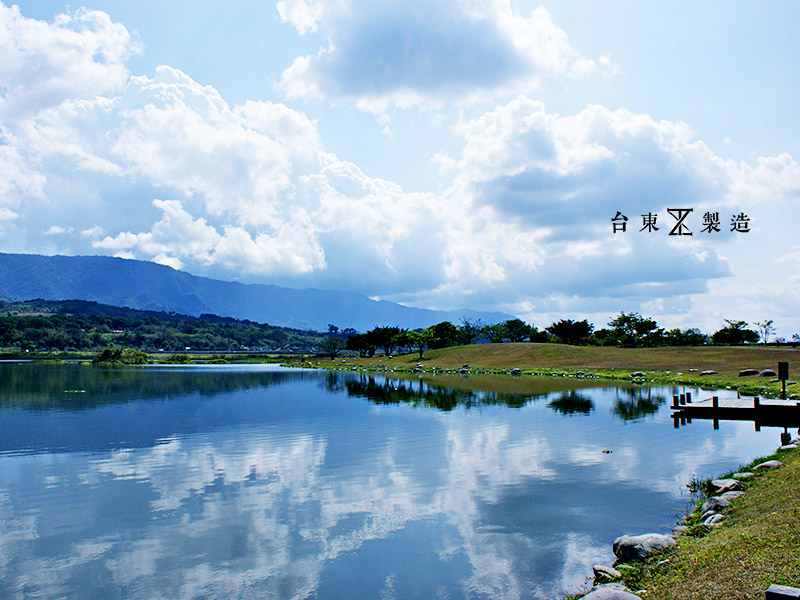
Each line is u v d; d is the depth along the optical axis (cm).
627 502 2206
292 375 11812
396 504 2248
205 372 13088
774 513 1555
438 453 3228
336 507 2219
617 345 17188
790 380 6297
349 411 5222
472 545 1800
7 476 2736
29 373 11488
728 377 7519
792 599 866
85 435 3916
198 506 2241
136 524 2034
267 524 2025
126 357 17412
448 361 14975
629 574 1395
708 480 2372
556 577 1541
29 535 1927
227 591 1493
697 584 1184
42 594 1481
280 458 3127
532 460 3016
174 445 3525
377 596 1445
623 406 5444
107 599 1453
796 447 2653
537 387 7719
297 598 1451
